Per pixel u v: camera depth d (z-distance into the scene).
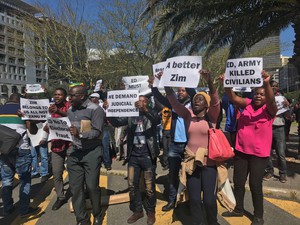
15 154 4.39
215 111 3.50
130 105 4.14
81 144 3.85
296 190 5.12
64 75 23.55
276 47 23.00
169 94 3.73
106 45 21.53
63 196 4.80
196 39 9.55
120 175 6.60
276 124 5.55
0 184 5.95
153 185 4.12
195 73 3.64
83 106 3.94
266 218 4.21
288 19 8.36
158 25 9.56
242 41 8.99
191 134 3.60
